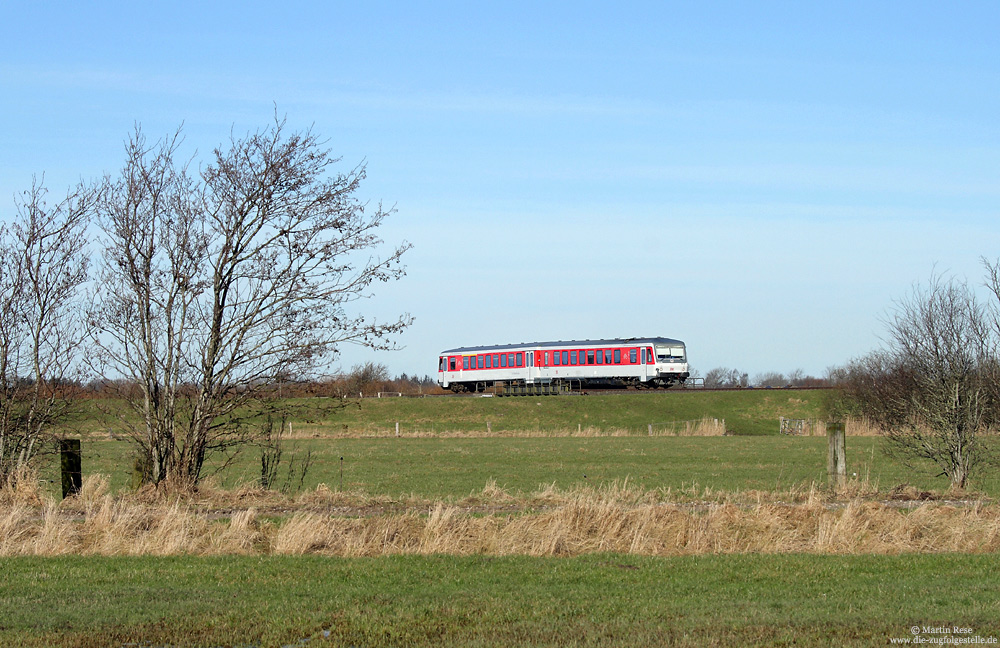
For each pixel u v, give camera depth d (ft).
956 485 87.45
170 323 77.30
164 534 52.44
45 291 81.61
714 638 32.76
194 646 33.40
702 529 54.54
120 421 79.00
